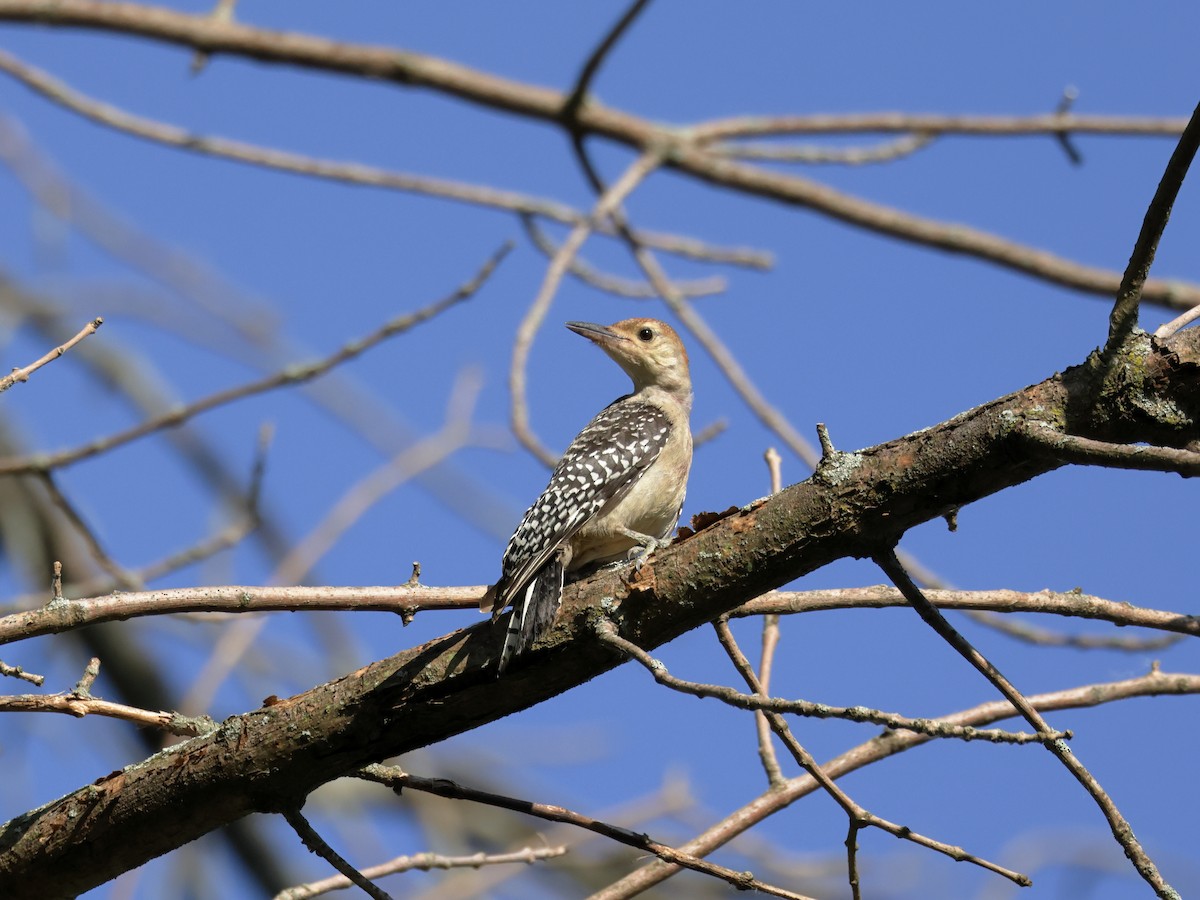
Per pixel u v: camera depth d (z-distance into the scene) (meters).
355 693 7.88
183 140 13.70
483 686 7.87
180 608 8.63
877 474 7.34
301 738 7.86
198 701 12.55
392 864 9.08
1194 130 6.40
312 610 8.93
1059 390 7.10
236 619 13.12
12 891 8.27
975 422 7.17
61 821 8.14
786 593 8.95
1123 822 6.72
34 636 8.36
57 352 8.35
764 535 7.55
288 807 7.99
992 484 7.14
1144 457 6.41
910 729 6.39
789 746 8.05
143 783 8.02
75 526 11.20
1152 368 6.94
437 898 14.69
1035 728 6.98
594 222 12.88
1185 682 9.66
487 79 14.55
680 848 9.38
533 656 7.83
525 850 9.37
